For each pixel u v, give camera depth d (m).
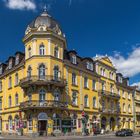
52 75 48.44
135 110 79.75
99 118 60.22
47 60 48.53
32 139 40.00
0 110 60.19
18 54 55.66
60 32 50.78
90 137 45.53
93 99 59.25
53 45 49.66
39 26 48.78
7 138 42.09
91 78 59.47
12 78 56.78
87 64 58.94
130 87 78.25
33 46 48.91
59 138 41.84
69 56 54.53
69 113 51.38
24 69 51.91
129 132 52.88
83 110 55.22
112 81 67.81
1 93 60.75
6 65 62.41
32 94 47.97
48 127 46.94
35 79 47.22
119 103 70.75
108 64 66.81
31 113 47.88
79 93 54.94
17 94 54.03
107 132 61.22
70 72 53.16
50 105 46.66
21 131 49.47
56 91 49.16
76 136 48.06
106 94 63.03
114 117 67.12
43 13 51.78
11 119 55.62
